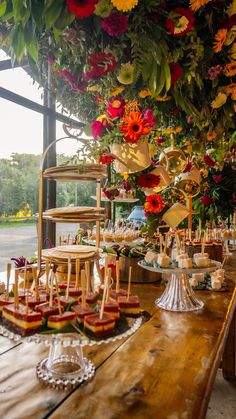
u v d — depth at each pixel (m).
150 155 1.54
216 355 1.06
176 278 1.58
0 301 0.99
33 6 0.94
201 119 1.48
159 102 1.57
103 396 0.82
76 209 1.55
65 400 0.80
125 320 0.96
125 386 0.86
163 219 1.62
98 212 1.60
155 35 1.07
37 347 1.11
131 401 0.80
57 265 1.53
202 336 1.20
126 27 1.03
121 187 1.74
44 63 1.41
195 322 1.34
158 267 1.53
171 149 1.79
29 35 0.98
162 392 0.84
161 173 1.59
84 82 1.39
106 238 2.29
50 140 3.35
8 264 1.05
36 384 0.87
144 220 2.67
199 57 1.21
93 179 1.70
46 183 3.33
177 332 1.24
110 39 1.14
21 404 0.78
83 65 1.30
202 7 1.15
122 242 2.29
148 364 0.99
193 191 2.17
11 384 0.87
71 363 0.95
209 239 2.43
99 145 1.39
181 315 1.42
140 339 1.17
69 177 1.57
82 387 0.86
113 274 1.83
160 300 1.57
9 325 0.91
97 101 1.63
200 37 1.23
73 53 1.19
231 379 2.25
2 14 0.94
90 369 0.95
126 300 1.04
